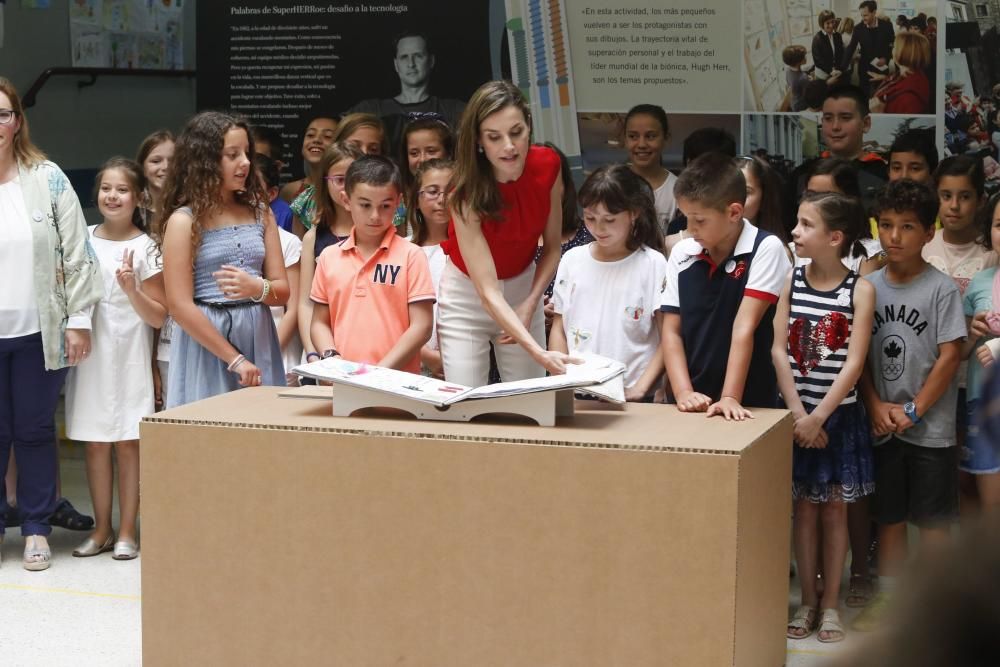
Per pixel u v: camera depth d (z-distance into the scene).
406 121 5.48
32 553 3.99
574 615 2.31
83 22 6.72
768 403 2.96
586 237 4.06
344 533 2.44
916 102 4.88
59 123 6.64
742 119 5.06
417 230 3.96
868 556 3.63
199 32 5.64
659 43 5.10
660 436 2.34
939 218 3.98
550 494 2.30
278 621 2.51
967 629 0.48
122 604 3.62
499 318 2.81
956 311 3.40
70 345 3.99
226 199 3.55
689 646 2.25
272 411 2.66
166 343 4.28
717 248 2.91
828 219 3.28
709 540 2.21
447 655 2.40
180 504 2.54
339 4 5.49
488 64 5.36
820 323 3.33
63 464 5.58
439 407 2.53
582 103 5.21
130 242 4.21
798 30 4.96
